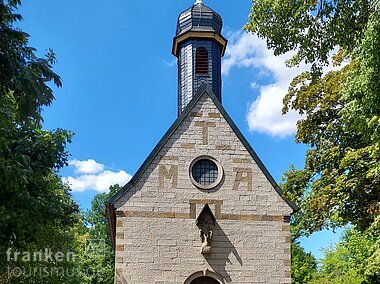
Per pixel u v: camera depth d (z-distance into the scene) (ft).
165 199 74.33
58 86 49.52
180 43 94.68
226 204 75.25
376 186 80.33
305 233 90.38
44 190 75.46
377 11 52.26
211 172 76.84
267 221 75.36
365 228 86.58
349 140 88.84
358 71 56.85
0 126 50.88
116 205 73.10
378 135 56.44
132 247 71.97
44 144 71.82
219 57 94.48
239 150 77.77
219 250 73.36
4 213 60.75
